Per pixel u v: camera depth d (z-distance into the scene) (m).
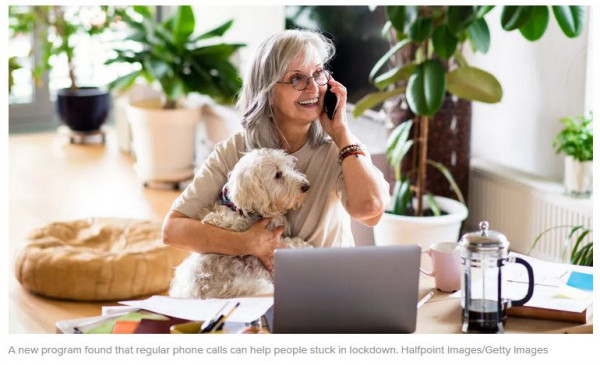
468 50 4.28
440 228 3.50
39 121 7.55
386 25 3.78
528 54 3.95
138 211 4.95
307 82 2.00
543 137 3.90
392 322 1.65
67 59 6.84
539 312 1.76
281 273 1.59
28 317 3.30
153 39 5.48
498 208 4.00
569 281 1.94
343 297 1.62
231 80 5.44
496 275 1.69
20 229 4.49
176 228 2.07
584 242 3.39
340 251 1.61
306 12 4.82
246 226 2.06
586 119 3.54
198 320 1.74
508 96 4.12
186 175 5.56
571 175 3.53
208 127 5.66
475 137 4.42
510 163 4.15
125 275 3.46
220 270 2.05
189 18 5.42
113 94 7.77
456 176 3.99
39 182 5.60
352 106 4.51
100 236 3.94
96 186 5.54
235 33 5.98
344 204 2.00
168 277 3.56
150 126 5.39
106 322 1.82
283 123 2.09
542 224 3.67
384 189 1.98
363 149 2.01
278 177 1.99
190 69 5.53
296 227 2.09
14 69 6.02
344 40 4.51
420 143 3.67
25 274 3.54
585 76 3.62
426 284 2.03
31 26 6.63
